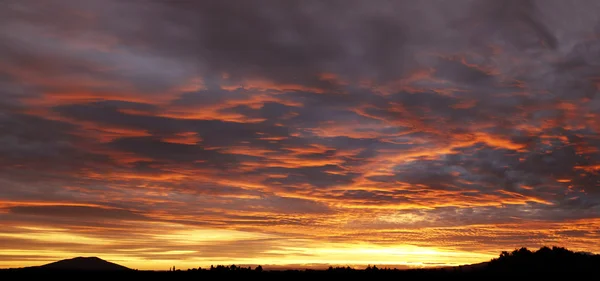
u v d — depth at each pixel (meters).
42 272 83.12
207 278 73.44
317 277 69.31
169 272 81.50
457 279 58.31
